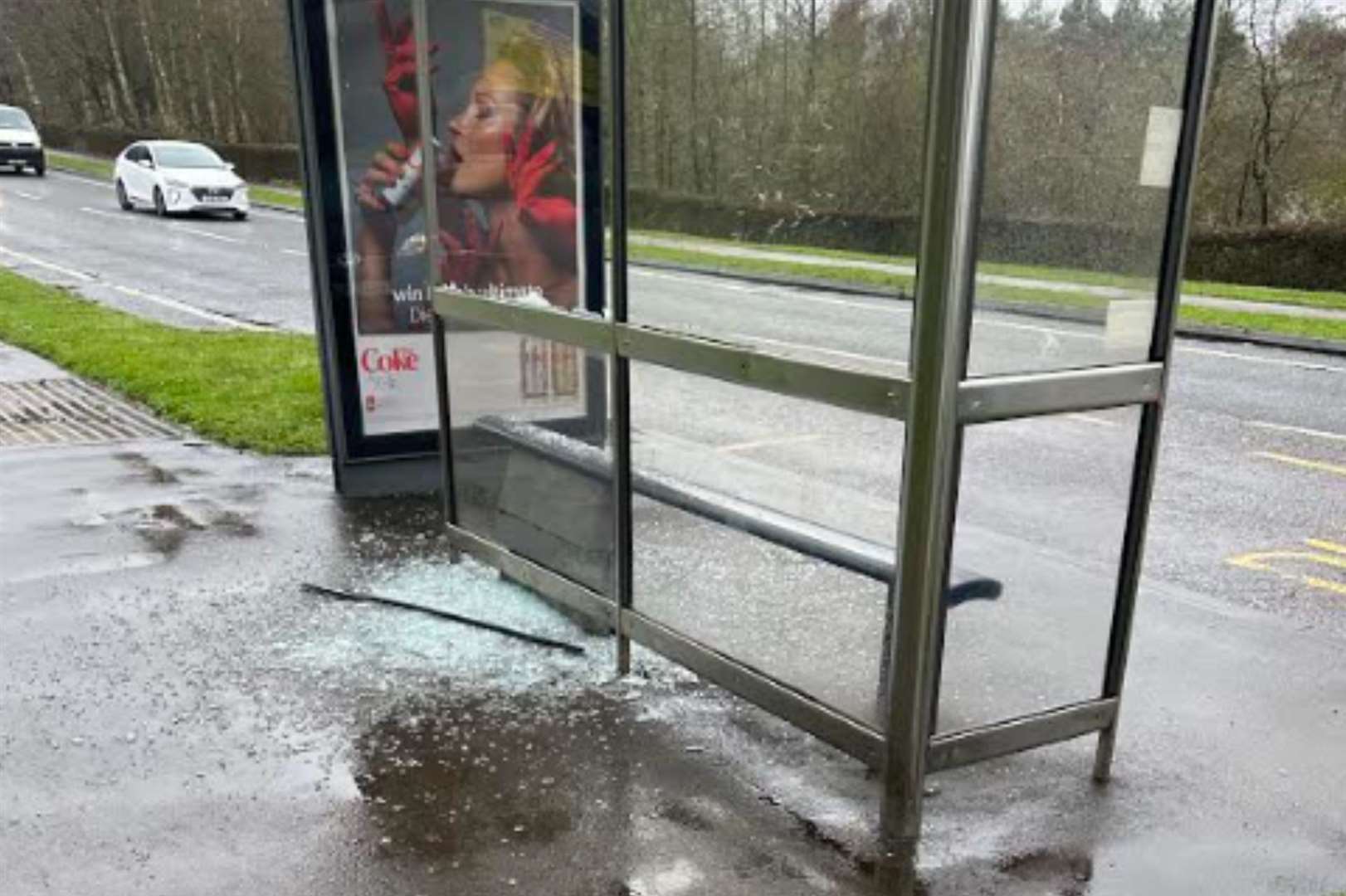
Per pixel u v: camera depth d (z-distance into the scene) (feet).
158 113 131.03
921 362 8.28
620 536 11.98
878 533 10.59
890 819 9.29
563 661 12.48
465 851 9.00
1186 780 10.35
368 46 16.84
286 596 14.17
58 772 10.02
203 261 54.95
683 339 10.57
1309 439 24.75
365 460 18.22
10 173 105.50
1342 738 11.18
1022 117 8.24
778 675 10.41
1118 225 8.94
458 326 14.52
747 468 11.51
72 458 20.13
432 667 12.26
